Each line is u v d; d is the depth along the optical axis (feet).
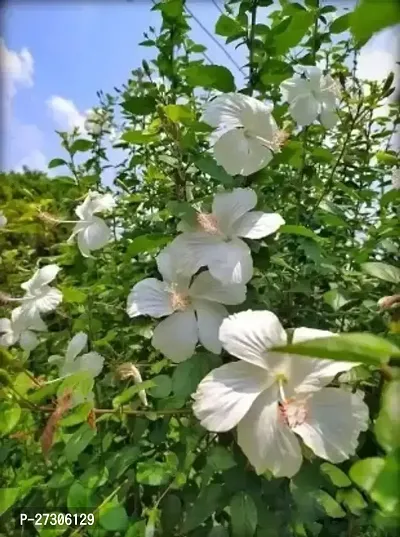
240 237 1.33
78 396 1.23
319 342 0.50
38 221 2.05
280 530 1.12
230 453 1.11
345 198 1.90
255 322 0.99
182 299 1.30
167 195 1.76
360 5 0.36
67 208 2.30
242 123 1.39
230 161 1.38
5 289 2.30
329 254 1.63
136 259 1.86
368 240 1.63
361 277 1.60
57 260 2.29
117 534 1.13
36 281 1.83
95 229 1.79
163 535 1.15
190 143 1.48
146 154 1.91
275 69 1.60
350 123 1.75
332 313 1.53
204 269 1.37
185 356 1.28
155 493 1.35
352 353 0.50
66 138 2.25
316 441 0.92
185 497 1.20
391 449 0.46
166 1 1.76
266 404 0.96
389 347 0.50
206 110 1.41
